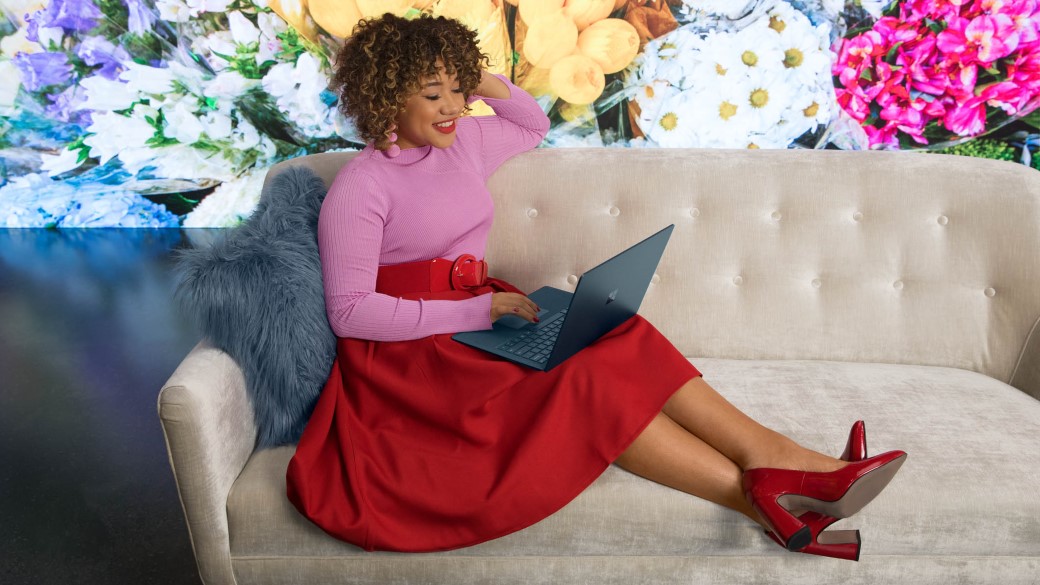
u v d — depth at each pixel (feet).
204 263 4.57
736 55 11.61
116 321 9.64
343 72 5.11
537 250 5.84
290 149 12.31
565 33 11.52
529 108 5.84
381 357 4.85
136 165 12.31
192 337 9.27
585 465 4.37
